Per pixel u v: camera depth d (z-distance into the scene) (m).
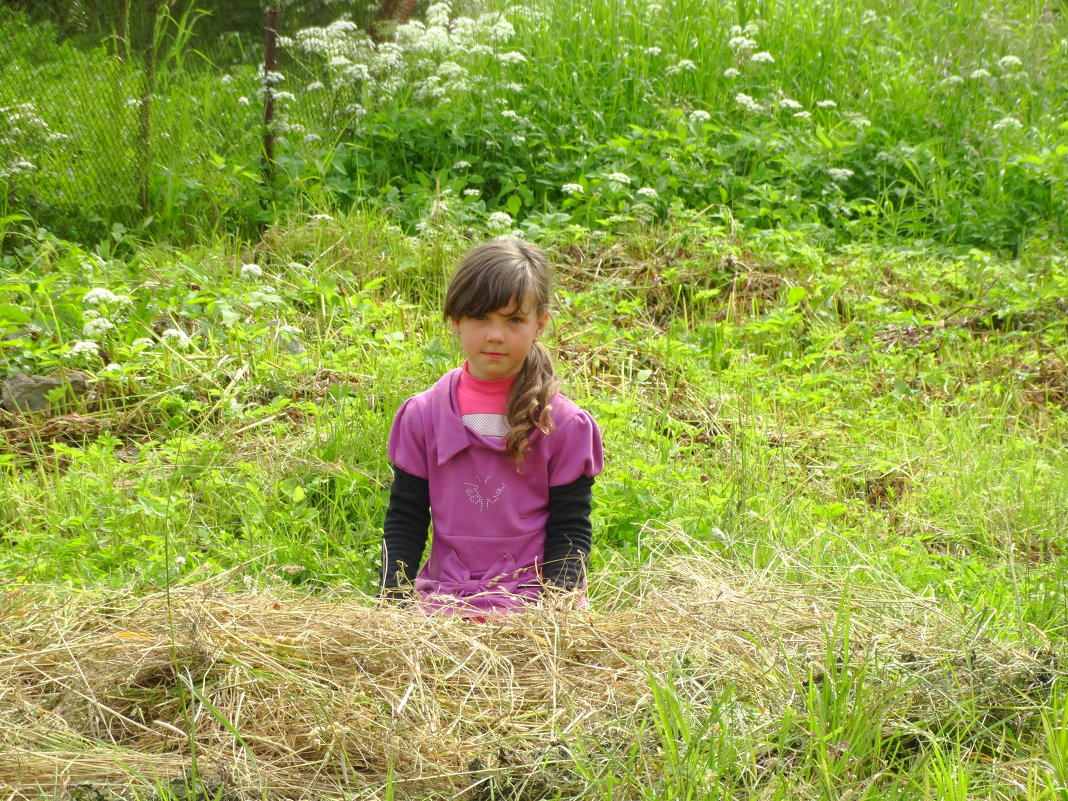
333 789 2.10
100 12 7.03
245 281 5.59
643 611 2.66
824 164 7.70
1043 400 5.30
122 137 6.44
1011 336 5.88
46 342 4.70
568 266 6.21
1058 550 3.75
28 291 4.98
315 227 6.14
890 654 2.50
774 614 2.61
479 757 2.13
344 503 3.75
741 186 7.27
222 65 7.86
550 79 8.05
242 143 7.04
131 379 4.58
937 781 2.07
